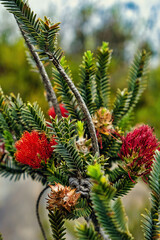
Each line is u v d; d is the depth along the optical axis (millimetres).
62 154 259
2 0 228
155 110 1610
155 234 233
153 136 277
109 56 315
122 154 281
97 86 317
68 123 263
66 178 273
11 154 304
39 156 271
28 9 229
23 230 1136
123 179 268
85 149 268
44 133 284
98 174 203
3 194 1319
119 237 214
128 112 336
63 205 243
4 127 308
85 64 294
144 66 339
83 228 215
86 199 259
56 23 226
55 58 238
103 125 289
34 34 234
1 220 1196
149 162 265
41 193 327
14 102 315
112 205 219
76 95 245
